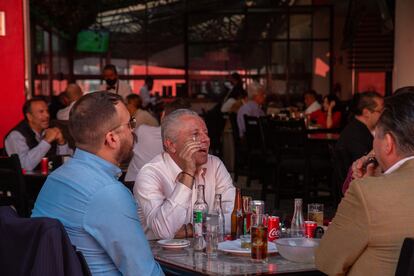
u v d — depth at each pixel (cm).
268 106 1622
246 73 1966
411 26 1119
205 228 321
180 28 2247
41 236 229
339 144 691
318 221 359
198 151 359
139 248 263
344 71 1988
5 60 852
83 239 263
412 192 248
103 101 275
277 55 1955
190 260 304
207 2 2194
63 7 1702
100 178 268
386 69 1272
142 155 579
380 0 1159
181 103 518
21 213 523
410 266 225
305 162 888
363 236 246
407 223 245
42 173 595
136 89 2245
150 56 2261
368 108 674
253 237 298
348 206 253
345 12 1984
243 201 356
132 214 266
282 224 379
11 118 854
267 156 967
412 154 259
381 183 250
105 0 2097
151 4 2238
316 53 1948
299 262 297
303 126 880
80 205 262
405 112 258
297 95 1958
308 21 1945
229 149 1359
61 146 679
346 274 259
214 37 1966
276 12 1945
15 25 852
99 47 2183
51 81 1798
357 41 1280
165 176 372
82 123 273
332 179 855
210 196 387
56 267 228
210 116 1378
